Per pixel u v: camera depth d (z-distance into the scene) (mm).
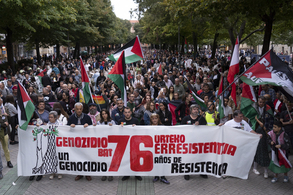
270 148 6566
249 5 12383
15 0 15789
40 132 6598
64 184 6547
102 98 9938
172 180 6742
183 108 8781
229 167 6551
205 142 6574
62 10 23453
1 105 7699
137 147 6578
